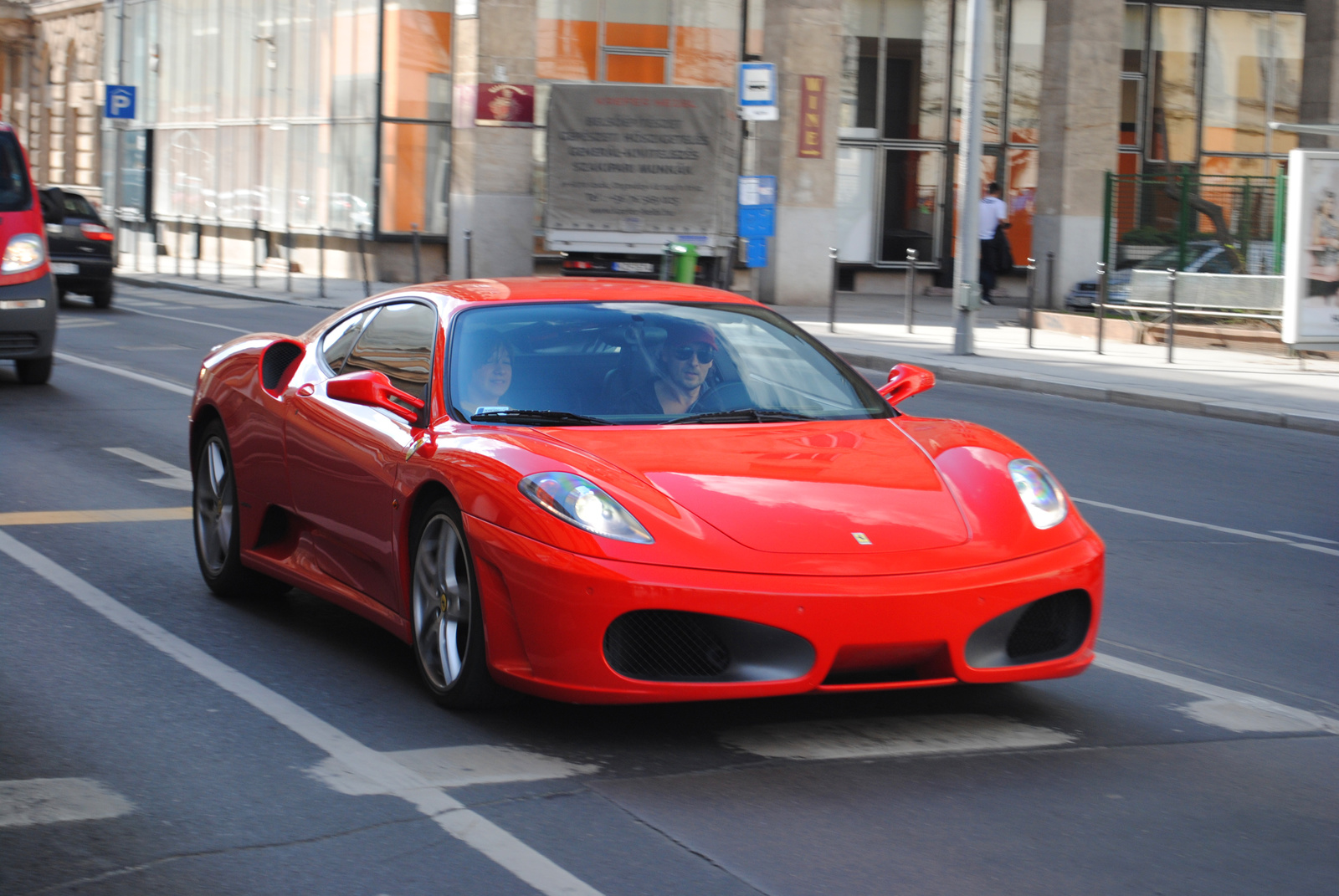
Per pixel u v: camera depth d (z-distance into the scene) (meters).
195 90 40.31
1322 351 20.11
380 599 5.47
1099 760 4.66
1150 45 37.78
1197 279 21.55
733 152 26.98
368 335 6.06
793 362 5.83
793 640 4.42
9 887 3.55
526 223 30.45
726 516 4.60
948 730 4.93
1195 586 7.49
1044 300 27.70
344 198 33.53
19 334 13.66
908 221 35.28
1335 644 6.37
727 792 4.28
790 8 28.33
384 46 32.06
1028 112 35.81
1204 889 3.68
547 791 4.25
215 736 4.70
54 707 4.98
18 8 53.88
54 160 53.19
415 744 4.66
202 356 17.31
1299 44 38.72
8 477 9.51
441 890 3.56
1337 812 4.26
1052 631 4.89
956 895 3.61
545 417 5.23
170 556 7.39
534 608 4.50
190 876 3.63
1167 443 13.03
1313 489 10.92
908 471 5.03
